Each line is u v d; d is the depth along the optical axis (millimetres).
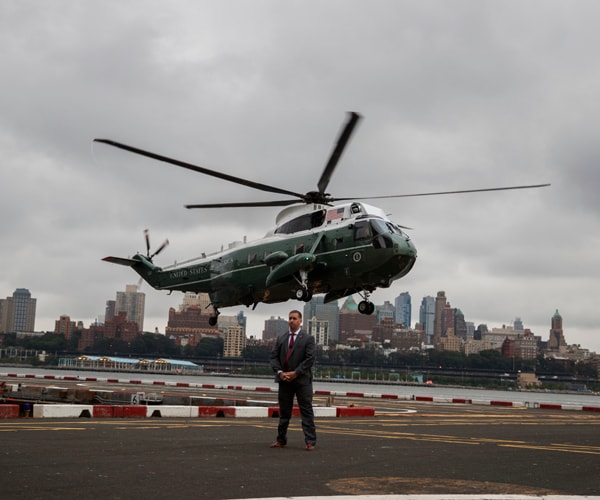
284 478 9086
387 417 21906
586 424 21797
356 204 31219
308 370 12211
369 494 8148
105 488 8086
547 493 8469
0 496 7527
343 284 31719
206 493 7945
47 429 13734
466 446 13289
